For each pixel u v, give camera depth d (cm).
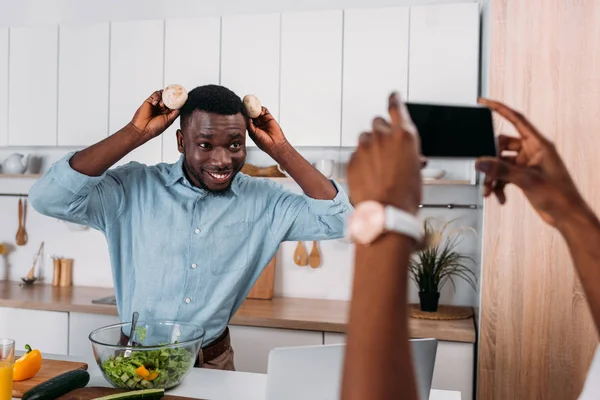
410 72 264
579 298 218
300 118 277
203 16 318
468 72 258
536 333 223
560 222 65
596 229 63
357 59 270
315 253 309
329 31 272
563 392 221
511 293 225
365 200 47
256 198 181
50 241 341
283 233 183
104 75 299
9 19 343
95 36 299
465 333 236
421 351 111
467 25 258
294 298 310
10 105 310
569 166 216
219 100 158
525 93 220
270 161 309
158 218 173
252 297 306
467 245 291
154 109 161
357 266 46
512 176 63
